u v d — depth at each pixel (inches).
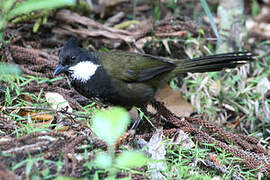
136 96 346.6
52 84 397.7
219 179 297.4
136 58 350.3
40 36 473.7
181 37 475.8
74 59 340.8
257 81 450.0
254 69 481.4
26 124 317.4
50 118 328.8
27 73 392.2
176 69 362.6
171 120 353.1
